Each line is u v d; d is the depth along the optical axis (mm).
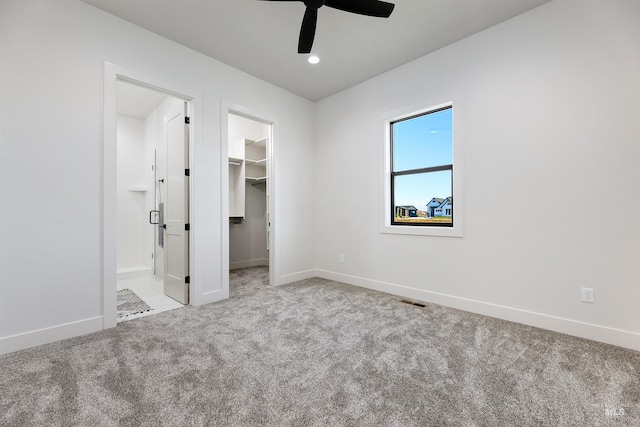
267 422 1262
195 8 2309
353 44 2840
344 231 3916
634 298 1962
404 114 3240
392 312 2703
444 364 1758
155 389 1494
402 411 1334
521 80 2426
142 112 4438
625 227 1995
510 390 1495
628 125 1982
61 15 2119
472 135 2711
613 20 2033
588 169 2127
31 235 1983
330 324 2404
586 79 2133
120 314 2662
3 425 1235
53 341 2051
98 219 2270
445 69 2891
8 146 1902
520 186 2436
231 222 4984
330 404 1384
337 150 4008
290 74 3457
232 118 4973
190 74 2891
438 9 2340
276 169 3773
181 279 3025
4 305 1885
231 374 1641
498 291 2562
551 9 2273
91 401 1393
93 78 2262
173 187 3229
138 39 2521
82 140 2199
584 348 1962
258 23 2510
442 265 2941
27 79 1976
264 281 4000
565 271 2225
